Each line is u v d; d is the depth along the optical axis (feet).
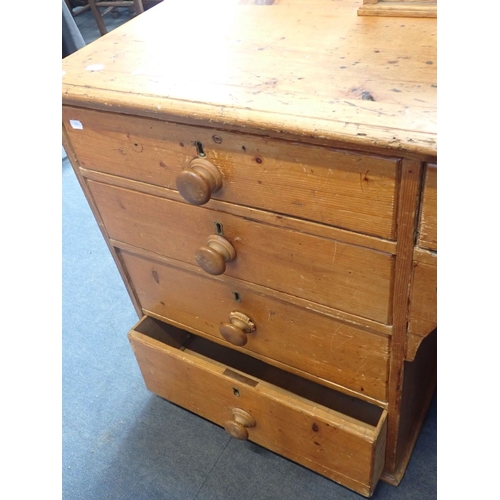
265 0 2.88
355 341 2.48
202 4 2.97
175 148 2.20
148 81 2.17
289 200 2.06
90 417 3.78
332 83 1.94
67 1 9.25
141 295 3.37
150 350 3.23
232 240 2.44
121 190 2.65
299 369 2.92
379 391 2.63
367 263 2.08
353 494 3.12
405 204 1.79
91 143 2.50
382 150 1.66
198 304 3.06
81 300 4.73
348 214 1.95
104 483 3.37
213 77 2.12
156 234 2.76
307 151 1.85
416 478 3.15
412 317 2.15
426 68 1.95
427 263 1.91
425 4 2.38
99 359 4.20
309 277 2.32
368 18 2.47
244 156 2.02
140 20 2.87
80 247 5.31
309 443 2.91
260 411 2.98
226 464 3.38
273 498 3.17
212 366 3.04
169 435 3.60
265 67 2.14
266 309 2.71
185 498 3.24
